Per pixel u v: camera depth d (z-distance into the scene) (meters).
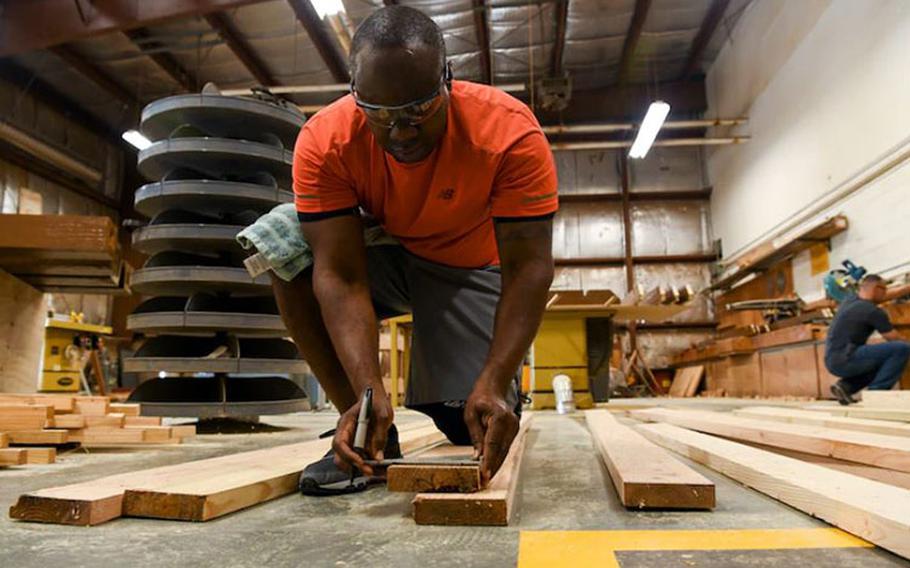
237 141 2.48
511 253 1.05
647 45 8.09
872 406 2.72
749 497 1.00
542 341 4.28
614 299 4.11
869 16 5.29
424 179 1.06
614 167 9.63
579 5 6.92
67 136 8.46
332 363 1.21
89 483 0.93
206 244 2.50
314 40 7.10
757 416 2.59
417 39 0.87
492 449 0.86
